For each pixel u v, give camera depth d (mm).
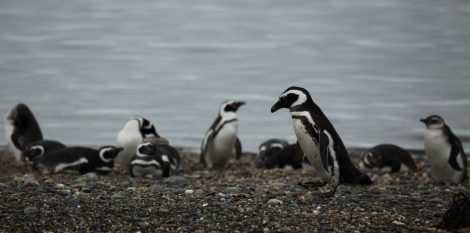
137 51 43344
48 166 13992
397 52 42156
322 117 10898
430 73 34219
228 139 16203
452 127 22391
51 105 26359
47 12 66688
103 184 11445
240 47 45438
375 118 23922
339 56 41156
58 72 34688
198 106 26469
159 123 23297
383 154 15195
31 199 9938
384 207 10055
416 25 56250
